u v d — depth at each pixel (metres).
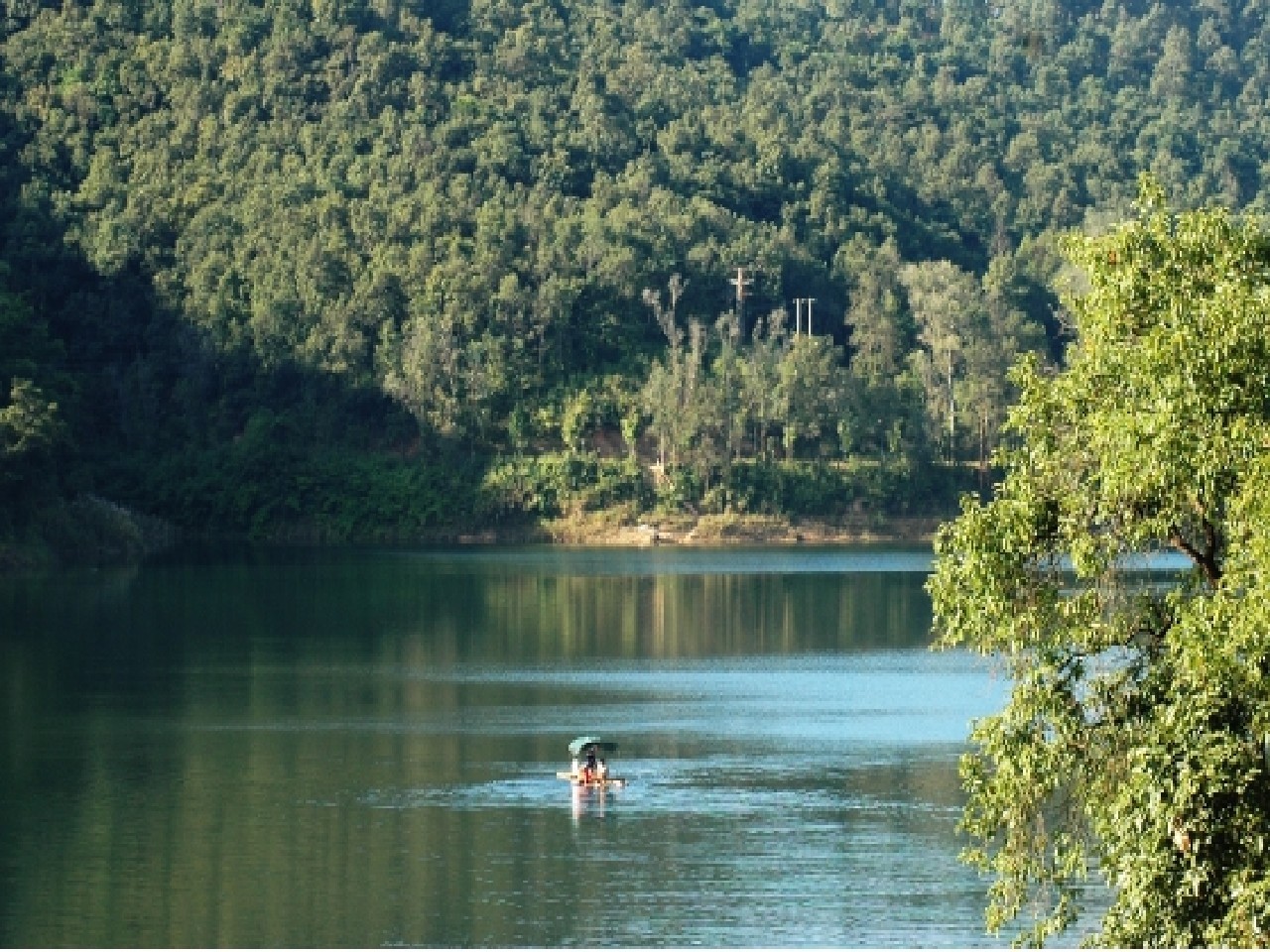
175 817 181.75
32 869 162.75
